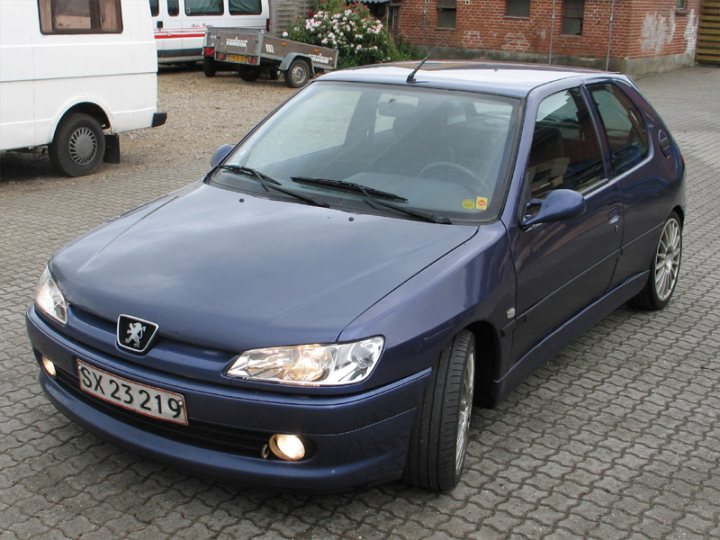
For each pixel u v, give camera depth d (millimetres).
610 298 5348
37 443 4152
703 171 12195
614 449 4336
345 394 3246
